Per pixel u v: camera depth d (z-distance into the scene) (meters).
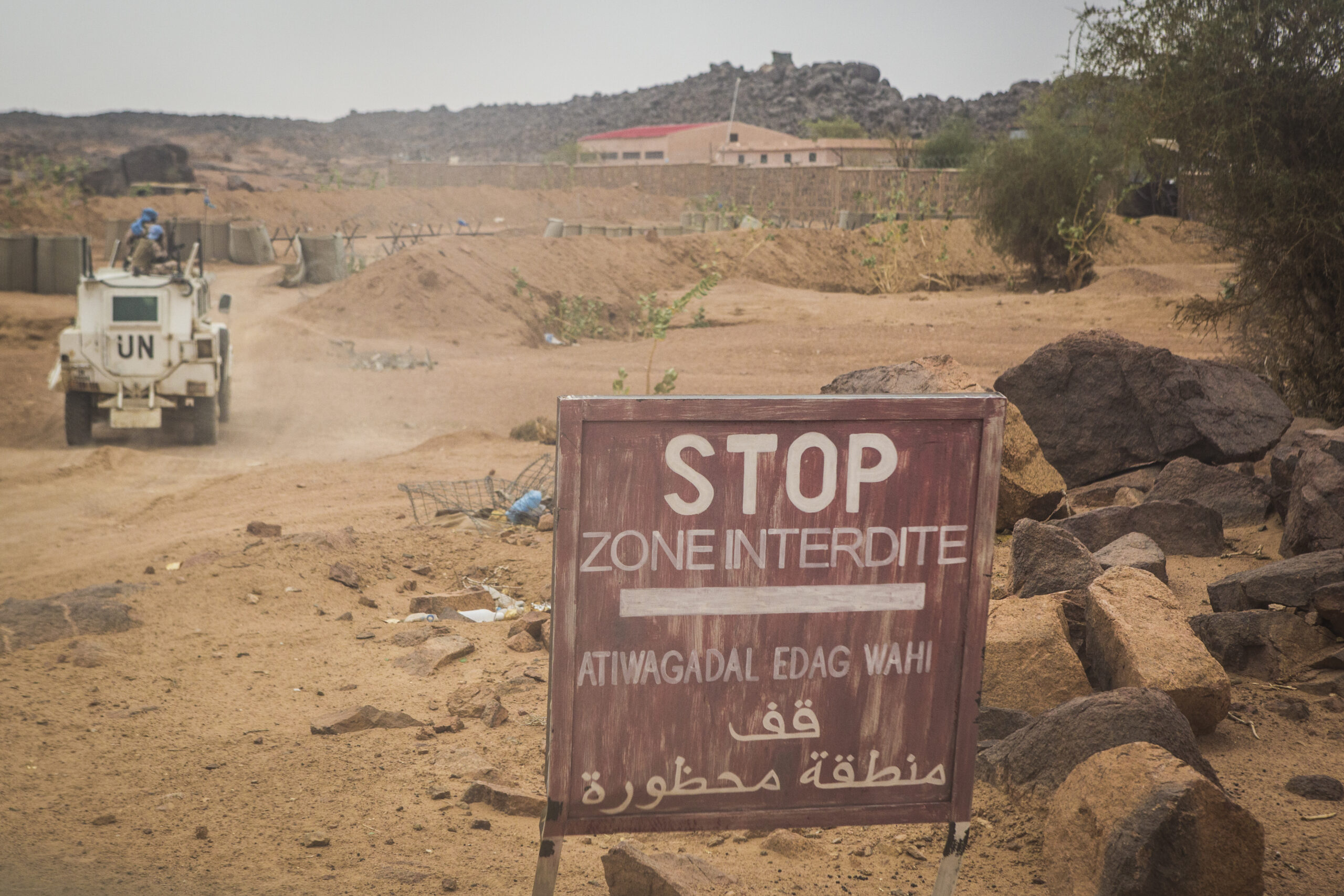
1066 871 3.24
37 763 4.36
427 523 9.58
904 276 42.53
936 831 3.74
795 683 2.75
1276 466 7.80
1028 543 5.78
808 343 25.94
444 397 20.20
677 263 38.84
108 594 6.89
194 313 15.48
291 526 9.60
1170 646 4.45
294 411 18.73
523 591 7.48
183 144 168.25
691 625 2.68
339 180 70.44
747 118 182.00
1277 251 13.25
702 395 2.59
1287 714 4.64
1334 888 3.25
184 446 15.72
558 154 117.38
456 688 5.41
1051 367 9.60
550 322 30.12
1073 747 3.71
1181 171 13.80
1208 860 2.95
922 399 2.69
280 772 4.30
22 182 60.88
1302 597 5.44
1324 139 12.66
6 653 5.88
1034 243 39.66
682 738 2.72
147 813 3.88
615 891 3.25
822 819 2.82
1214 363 9.67
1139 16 13.52
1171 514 7.31
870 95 186.38
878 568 2.75
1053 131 38.44
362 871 3.42
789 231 43.78
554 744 2.66
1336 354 13.03
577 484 2.57
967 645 2.81
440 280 29.53
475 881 3.38
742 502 2.66
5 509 11.07
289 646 6.14
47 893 3.17
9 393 19.66
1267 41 12.76
